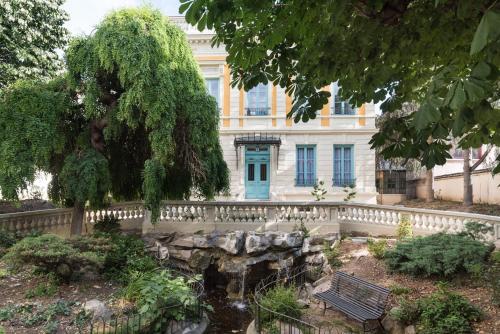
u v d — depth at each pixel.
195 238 12.17
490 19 1.65
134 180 13.88
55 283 8.05
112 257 9.27
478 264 7.48
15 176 9.64
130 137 12.95
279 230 12.76
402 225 11.18
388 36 3.54
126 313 6.82
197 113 11.60
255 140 19.19
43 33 15.48
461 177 20.95
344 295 7.60
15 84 10.70
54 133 10.29
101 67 10.70
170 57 11.34
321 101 4.55
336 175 19.72
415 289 7.59
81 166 10.48
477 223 8.98
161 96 10.31
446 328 5.84
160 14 11.49
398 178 25.59
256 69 4.62
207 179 13.17
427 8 3.23
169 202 12.88
